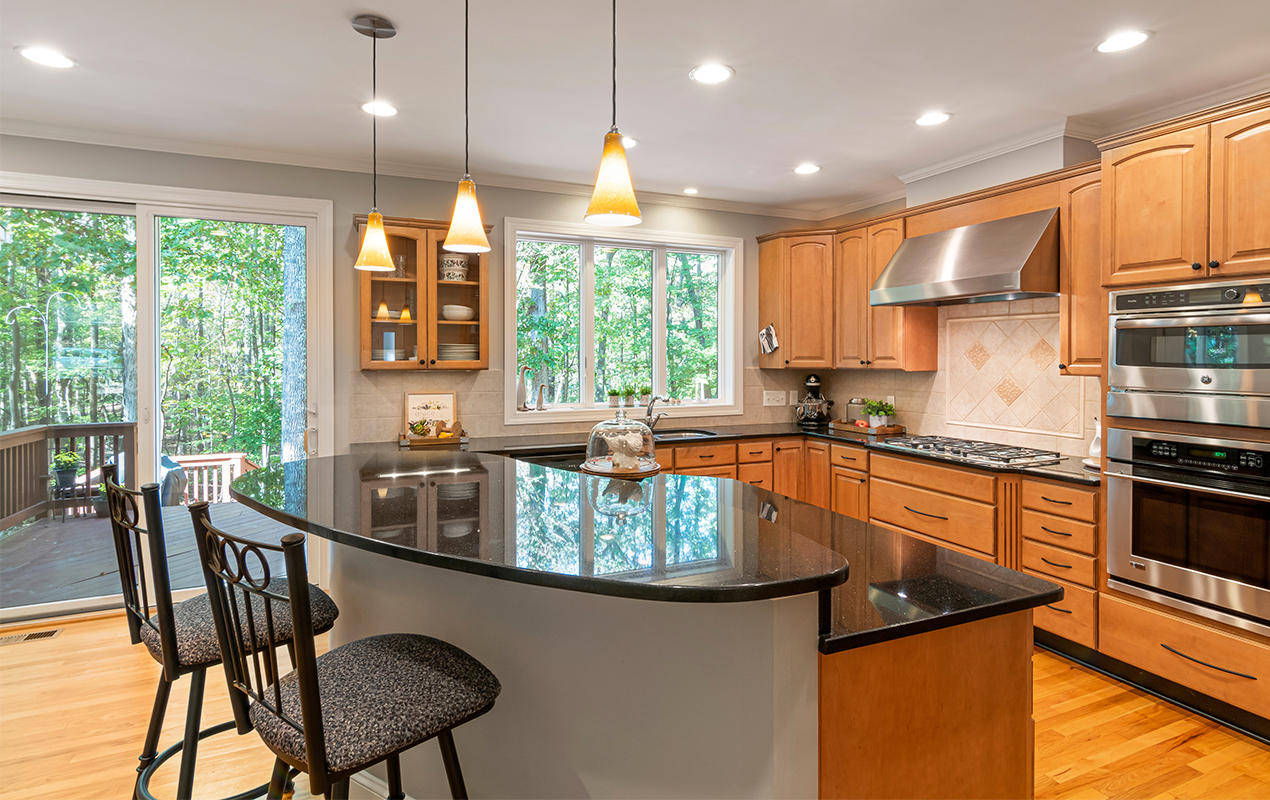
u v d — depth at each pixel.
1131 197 2.82
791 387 5.53
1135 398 2.84
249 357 3.96
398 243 4.10
